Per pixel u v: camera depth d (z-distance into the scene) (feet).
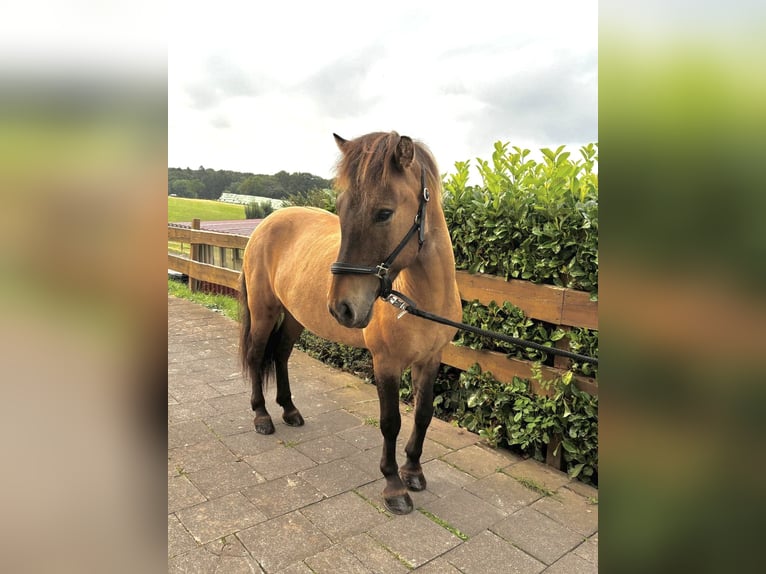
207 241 23.89
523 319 9.93
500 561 6.79
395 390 7.82
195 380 13.78
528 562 6.79
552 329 9.99
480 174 11.32
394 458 8.13
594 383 8.86
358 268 6.19
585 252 8.74
